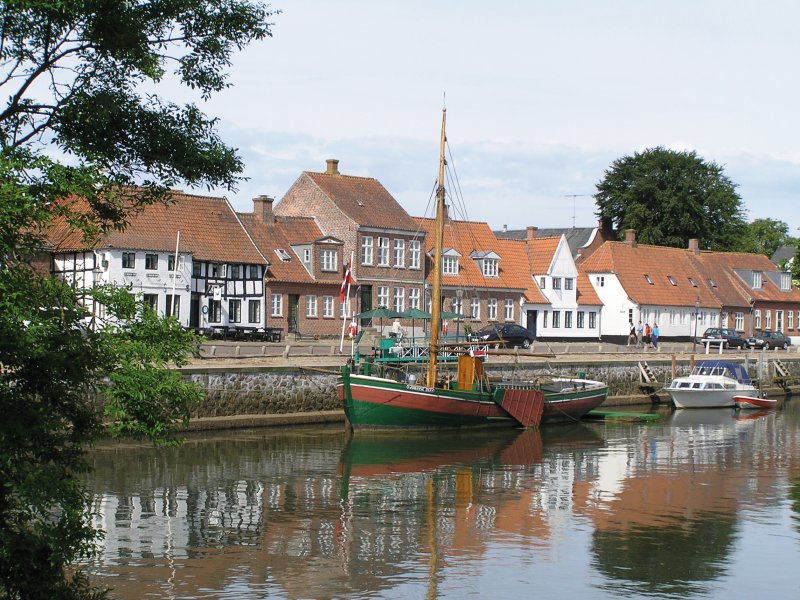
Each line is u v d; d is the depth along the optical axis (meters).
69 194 15.74
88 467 15.38
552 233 107.75
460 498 29.84
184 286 59.28
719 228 106.62
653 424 51.12
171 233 60.62
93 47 18.91
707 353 70.12
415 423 43.66
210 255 61.22
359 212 70.06
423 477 33.28
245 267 62.81
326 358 46.94
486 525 26.39
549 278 80.19
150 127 20.20
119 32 18.61
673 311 88.44
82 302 17.81
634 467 36.34
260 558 22.80
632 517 27.58
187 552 23.16
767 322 99.12
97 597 15.66
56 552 14.37
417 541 24.59
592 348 69.62
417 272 72.19
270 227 67.56
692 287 91.62
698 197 103.94
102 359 15.45
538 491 31.17
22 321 14.22
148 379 15.79
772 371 73.69
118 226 18.98
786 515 27.98
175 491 29.70
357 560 22.83
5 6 17.50
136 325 16.31
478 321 74.38
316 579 21.33
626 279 85.88
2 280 14.05
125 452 36.28
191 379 40.75
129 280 56.75
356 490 30.69
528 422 47.44
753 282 98.06
